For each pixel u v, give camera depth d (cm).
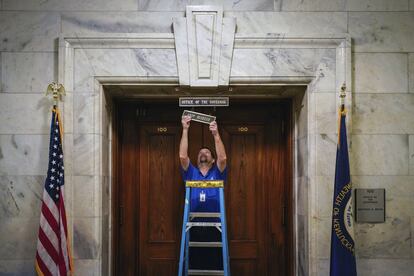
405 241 459
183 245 445
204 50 460
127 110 528
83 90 458
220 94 496
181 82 459
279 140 529
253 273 518
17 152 459
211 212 467
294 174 501
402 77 469
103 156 467
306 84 465
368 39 470
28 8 467
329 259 452
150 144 527
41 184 457
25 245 454
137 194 522
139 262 518
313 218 454
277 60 462
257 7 471
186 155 466
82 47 460
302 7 471
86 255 447
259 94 497
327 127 459
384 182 463
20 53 464
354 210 461
